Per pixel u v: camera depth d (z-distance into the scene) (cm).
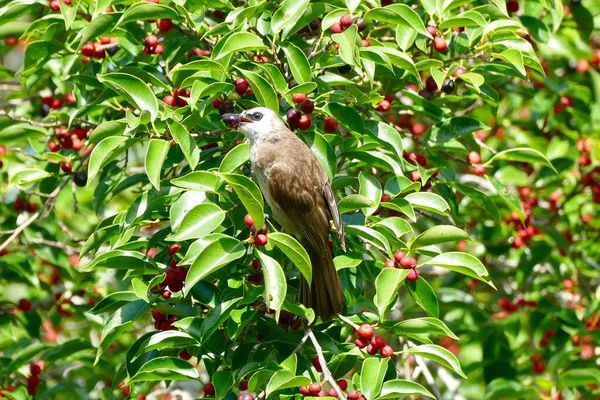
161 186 971
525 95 1423
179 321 883
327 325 962
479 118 1520
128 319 919
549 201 1467
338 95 974
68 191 1440
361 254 957
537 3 1254
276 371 826
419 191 1076
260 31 1030
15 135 1160
